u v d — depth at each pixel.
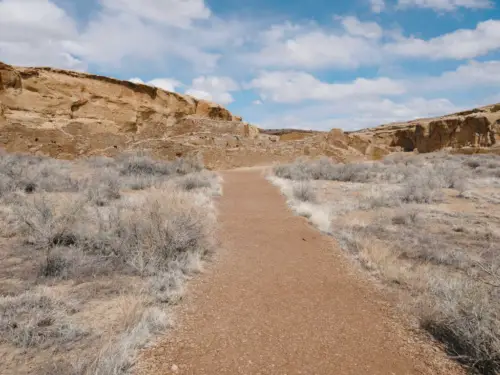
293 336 4.15
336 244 8.34
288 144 42.03
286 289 5.62
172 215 7.60
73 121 34.84
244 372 3.43
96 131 35.25
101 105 39.41
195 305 4.92
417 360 3.73
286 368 3.52
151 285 5.38
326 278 6.16
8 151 27.42
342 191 18.02
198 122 40.56
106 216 8.66
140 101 44.06
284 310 4.86
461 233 9.73
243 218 11.01
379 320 4.61
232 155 34.81
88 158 29.69
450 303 4.43
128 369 3.33
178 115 48.62
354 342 4.05
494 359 3.54
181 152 31.66
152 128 36.53
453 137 66.06
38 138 29.36
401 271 6.22
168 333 4.11
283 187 17.58
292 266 6.76
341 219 11.43
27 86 34.19
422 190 15.67
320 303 5.12
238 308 4.88
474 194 16.39
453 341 4.09
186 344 3.89
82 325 4.13
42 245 6.98
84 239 7.21
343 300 5.24
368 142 58.59
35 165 20.41
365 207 13.37
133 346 3.67
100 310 4.59
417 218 11.22
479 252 7.80
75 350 3.62
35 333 3.83
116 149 32.69
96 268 6.00
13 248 6.95
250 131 58.75
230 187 18.97
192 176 18.27
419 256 7.59
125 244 6.80
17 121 30.89
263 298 5.24
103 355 3.43
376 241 8.40
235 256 7.30
